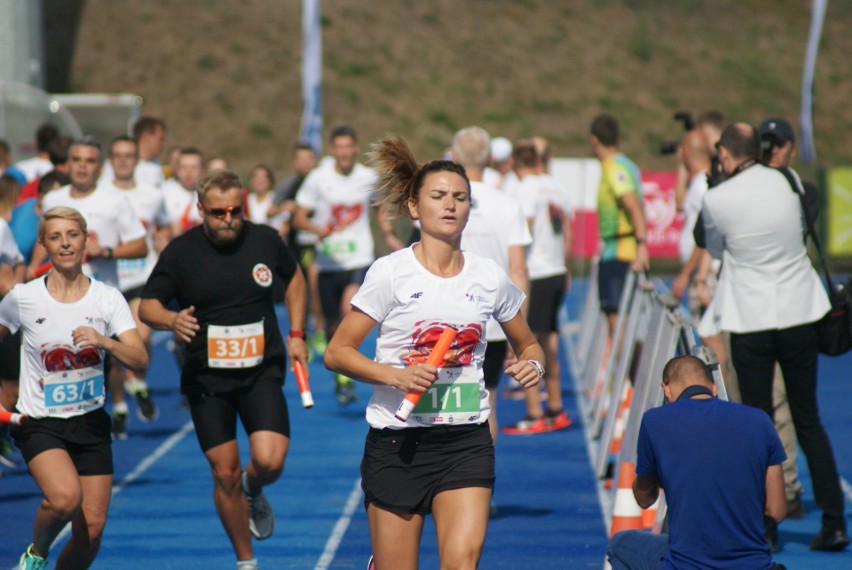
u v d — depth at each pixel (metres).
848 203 72.94
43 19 110.19
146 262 29.23
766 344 18.89
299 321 17.95
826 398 37.88
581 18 121.62
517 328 13.39
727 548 12.93
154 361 45.91
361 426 32.09
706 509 13.00
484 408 12.91
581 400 36.00
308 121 60.44
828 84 117.12
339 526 21.48
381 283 12.65
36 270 23.72
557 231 29.97
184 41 110.50
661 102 111.31
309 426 32.09
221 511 16.91
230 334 16.89
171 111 103.62
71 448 15.49
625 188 28.80
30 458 15.18
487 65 112.88
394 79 109.31
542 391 36.25
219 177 16.97
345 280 36.41
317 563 19.03
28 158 61.19
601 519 21.75
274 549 19.91
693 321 29.73
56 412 15.32
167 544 20.23
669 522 13.34
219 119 103.50
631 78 113.81
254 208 48.91
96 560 19.17
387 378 12.34
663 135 106.75
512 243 20.14
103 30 110.19
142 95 104.62
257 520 18.08
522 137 104.75
